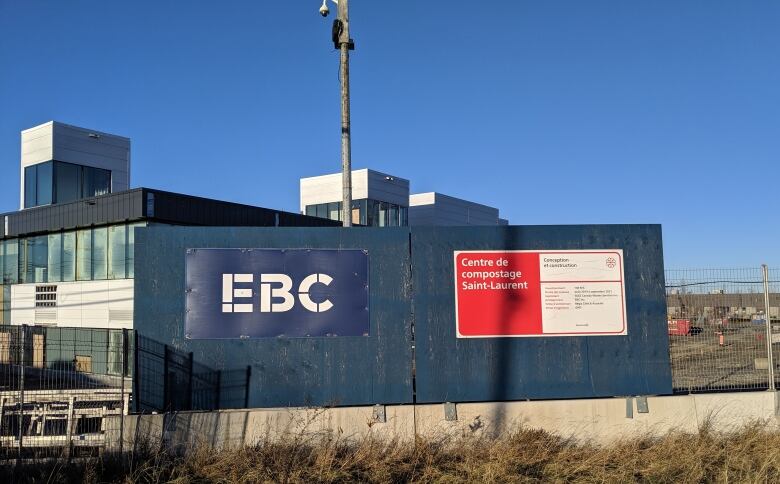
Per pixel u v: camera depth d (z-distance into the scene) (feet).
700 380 39.63
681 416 35.53
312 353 34.45
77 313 77.00
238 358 34.04
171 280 34.06
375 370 34.68
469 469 29.01
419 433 33.71
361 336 34.78
